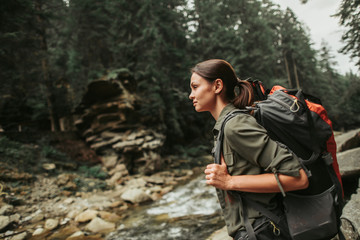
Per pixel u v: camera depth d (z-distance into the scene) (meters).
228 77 0.95
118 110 10.77
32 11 7.99
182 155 13.90
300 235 0.76
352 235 1.73
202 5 21.62
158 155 10.66
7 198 5.39
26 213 5.09
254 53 21.34
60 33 14.44
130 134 10.65
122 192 7.03
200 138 17.55
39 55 10.02
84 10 12.68
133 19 13.89
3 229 4.27
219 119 0.91
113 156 10.05
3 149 7.11
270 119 0.81
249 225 0.81
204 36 21.52
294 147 0.79
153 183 8.46
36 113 12.64
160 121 12.97
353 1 4.64
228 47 20.50
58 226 4.57
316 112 0.79
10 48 7.90
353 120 26.58
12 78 9.36
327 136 0.78
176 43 19.78
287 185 0.72
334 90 37.22
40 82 12.49
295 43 30.22
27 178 6.54
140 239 3.82
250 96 0.91
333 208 0.78
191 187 7.64
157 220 4.70
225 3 25.22
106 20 13.35
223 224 4.13
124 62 13.41
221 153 0.86
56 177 7.34
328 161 0.82
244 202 0.85
